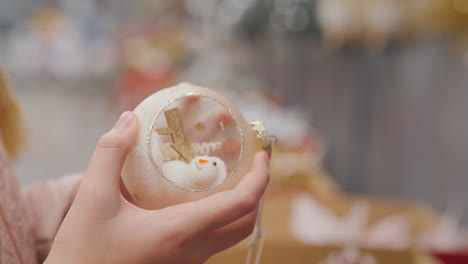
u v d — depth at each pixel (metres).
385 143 2.20
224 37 3.00
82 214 0.42
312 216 0.83
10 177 0.51
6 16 4.76
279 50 2.77
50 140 3.06
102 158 0.42
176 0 4.17
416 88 2.11
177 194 0.44
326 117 2.45
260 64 2.73
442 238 0.80
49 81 4.59
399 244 0.75
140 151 0.44
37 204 0.55
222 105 0.46
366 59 2.50
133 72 2.82
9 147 0.59
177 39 3.06
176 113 0.45
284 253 0.71
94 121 3.56
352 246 0.71
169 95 0.45
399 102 2.25
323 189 1.15
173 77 2.66
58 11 4.75
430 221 0.89
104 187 0.42
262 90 1.94
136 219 0.42
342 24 2.29
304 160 1.25
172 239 0.42
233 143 0.45
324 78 2.64
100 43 4.68
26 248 0.50
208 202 0.42
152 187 0.44
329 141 2.29
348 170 2.15
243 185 0.44
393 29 2.20
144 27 3.93
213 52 2.54
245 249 0.63
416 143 2.00
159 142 0.44
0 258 0.47
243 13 2.83
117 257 0.42
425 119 1.97
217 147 0.45
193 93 0.46
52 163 2.66
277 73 2.69
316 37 2.66
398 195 1.85
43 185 0.56
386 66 2.39
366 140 2.26
